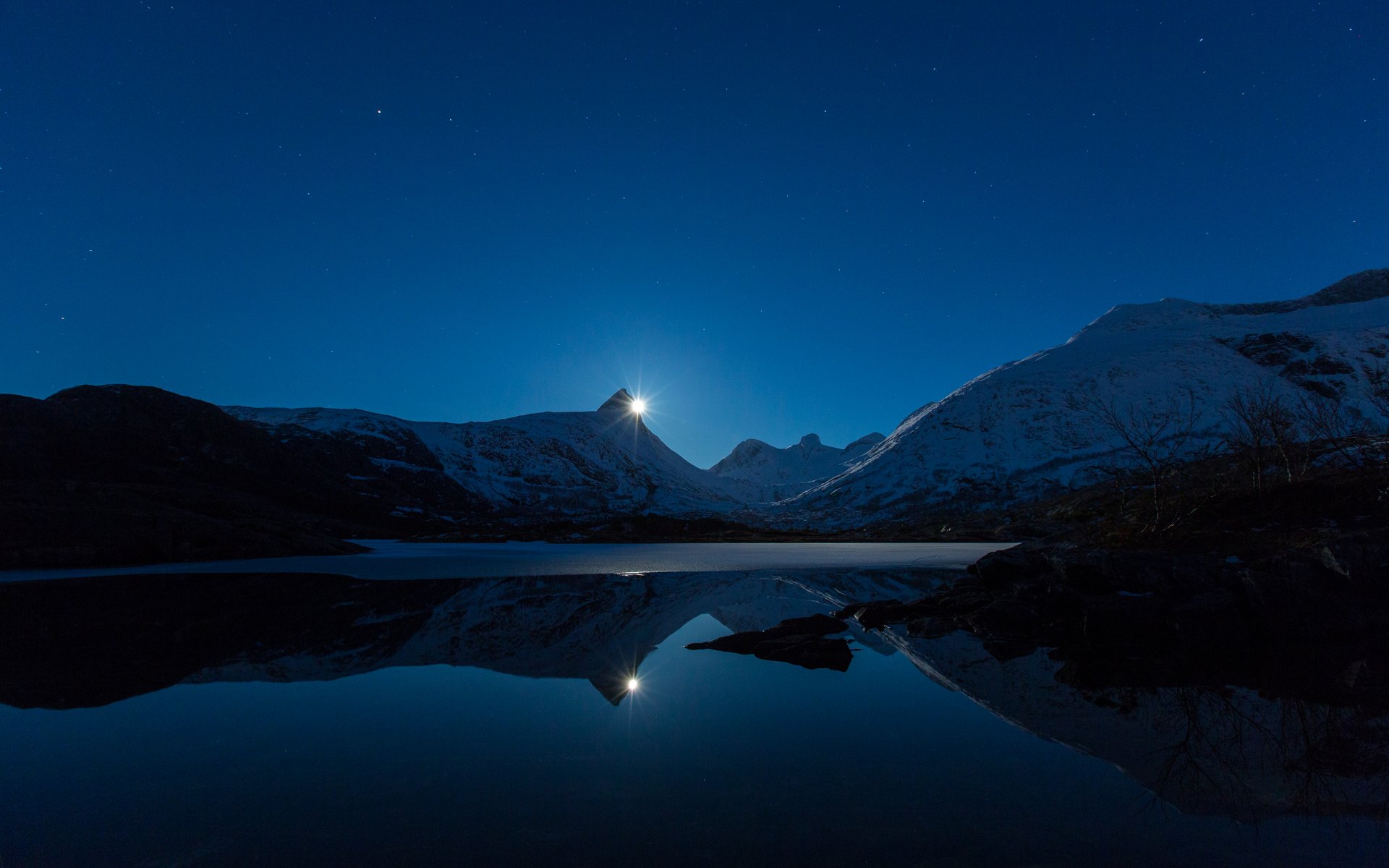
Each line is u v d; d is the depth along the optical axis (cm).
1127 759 587
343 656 1016
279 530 3447
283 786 505
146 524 2695
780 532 7012
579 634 1229
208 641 1136
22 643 1106
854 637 1226
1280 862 397
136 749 592
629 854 393
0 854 395
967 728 675
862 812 462
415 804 470
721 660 1002
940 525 7525
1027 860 393
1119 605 1216
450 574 2444
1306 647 1077
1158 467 2181
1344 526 1459
